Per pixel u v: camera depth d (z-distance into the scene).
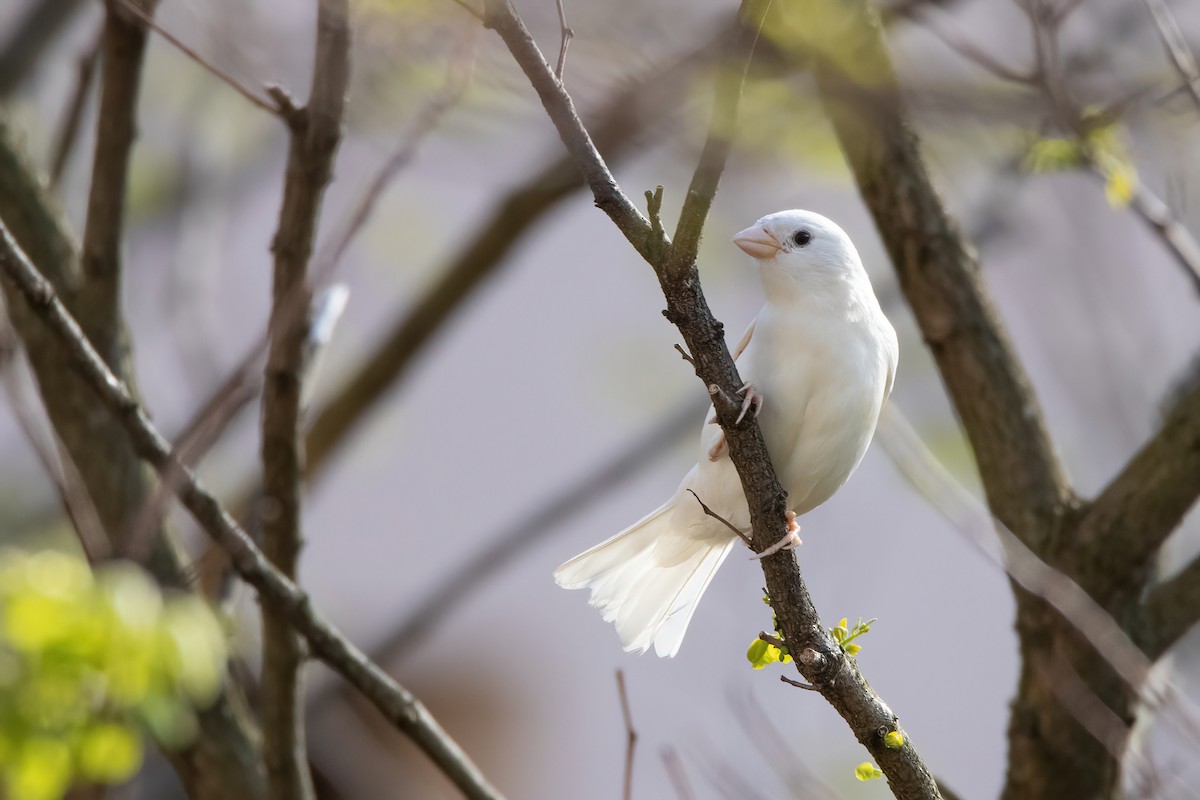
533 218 12.38
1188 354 12.63
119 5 7.37
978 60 8.69
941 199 9.60
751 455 6.44
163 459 6.88
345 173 13.17
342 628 16.94
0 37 12.77
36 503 14.30
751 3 5.14
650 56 8.20
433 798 15.20
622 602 9.08
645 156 9.51
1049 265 12.86
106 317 8.86
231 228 15.46
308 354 8.39
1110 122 8.82
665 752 7.61
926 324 9.72
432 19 8.60
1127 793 9.46
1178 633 9.36
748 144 8.77
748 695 8.83
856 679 6.54
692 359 6.18
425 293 12.83
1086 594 9.26
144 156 14.34
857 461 8.41
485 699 18.27
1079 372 12.67
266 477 7.91
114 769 6.55
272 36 9.82
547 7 8.18
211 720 8.83
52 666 6.33
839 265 8.20
